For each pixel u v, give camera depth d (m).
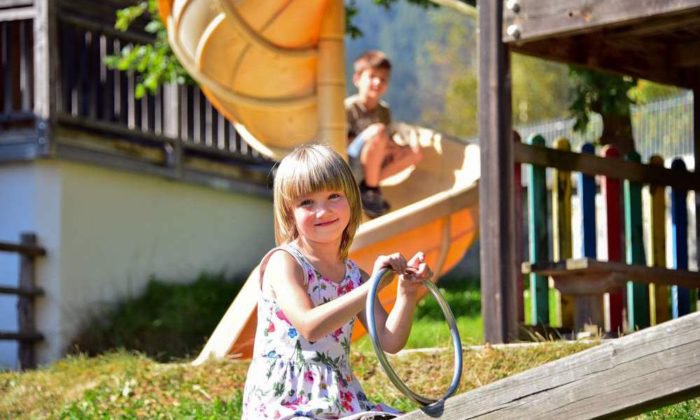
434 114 60.44
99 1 17.67
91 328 16.42
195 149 18.91
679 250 11.05
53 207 16.62
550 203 20.27
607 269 9.11
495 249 9.14
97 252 17.12
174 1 11.91
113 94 17.89
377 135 12.70
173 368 9.55
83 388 9.50
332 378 4.83
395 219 11.53
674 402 4.21
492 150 9.23
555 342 8.47
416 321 16.20
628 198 10.54
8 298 16.64
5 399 9.51
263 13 11.57
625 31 10.16
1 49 17.17
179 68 16.22
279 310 4.88
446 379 8.37
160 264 18.16
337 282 4.98
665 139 29.33
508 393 4.47
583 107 14.16
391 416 4.69
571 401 4.33
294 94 12.27
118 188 17.59
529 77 52.78
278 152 12.52
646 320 10.46
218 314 17.12
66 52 17.17
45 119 16.53
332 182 4.88
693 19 9.66
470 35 59.12
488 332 9.12
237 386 9.09
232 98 12.13
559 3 8.88
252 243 20.03
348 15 16.92
